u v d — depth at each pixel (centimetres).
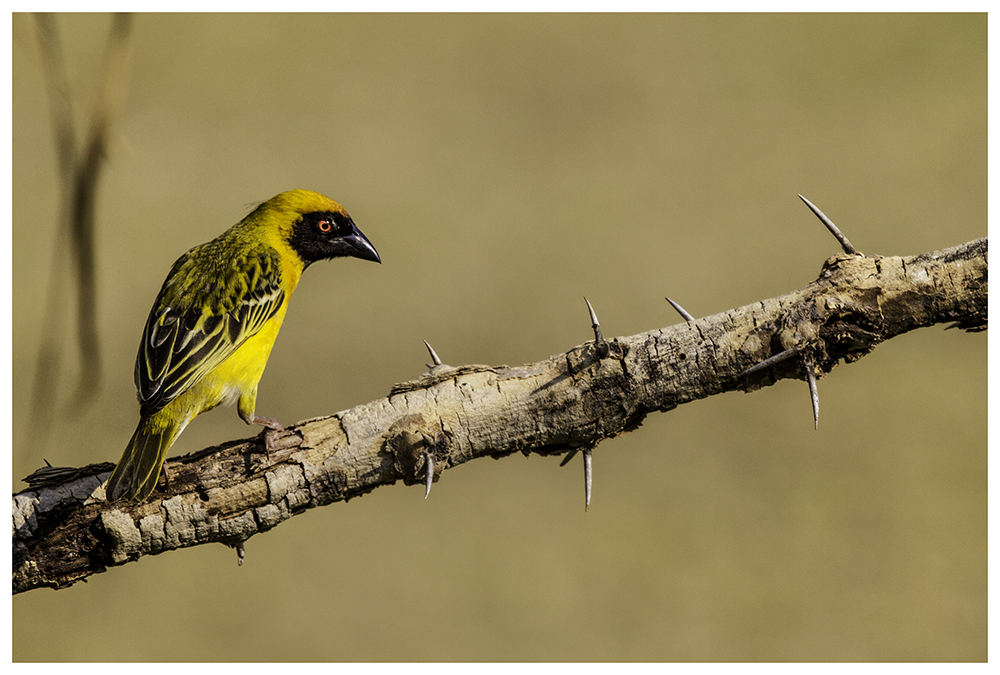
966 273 459
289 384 1280
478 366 489
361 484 479
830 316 458
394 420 476
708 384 468
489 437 477
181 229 1461
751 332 464
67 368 1051
